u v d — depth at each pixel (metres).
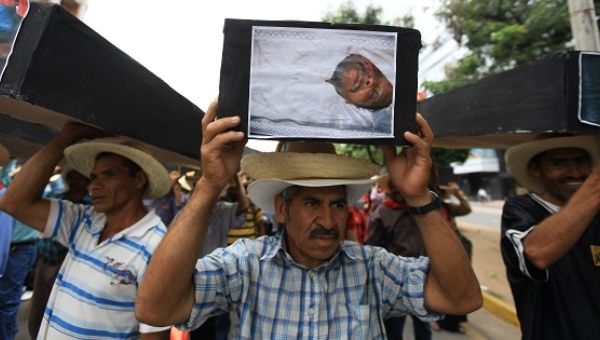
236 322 1.32
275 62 1.09
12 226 2.82
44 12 1.01
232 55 1.08
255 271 1.34
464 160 11.20
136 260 1.67
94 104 1.21
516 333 4.59
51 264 2.60
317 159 1.28
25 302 4.77
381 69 1.12
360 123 1.11
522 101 1.38
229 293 1.32
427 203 1.22
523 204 1.79
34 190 1.76
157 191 2.04
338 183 1.26
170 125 1.76
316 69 1.10
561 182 1.70
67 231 1.87
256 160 1.37
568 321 1.57
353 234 3.96
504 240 1.72
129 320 1.65
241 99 1.08
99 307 1.61
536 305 1.64
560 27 6.17
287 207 1.36
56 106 1.05
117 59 1.33
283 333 1.25
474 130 1.66
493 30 7.09
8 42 0.99
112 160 1.82
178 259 1.10
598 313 1.55
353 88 1.11
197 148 2.13
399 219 3.21
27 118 1.70
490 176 35.12
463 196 4.29
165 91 1.71
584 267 1.61
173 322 1.17
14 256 3.18
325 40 1.10
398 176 1.26
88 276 1.66
